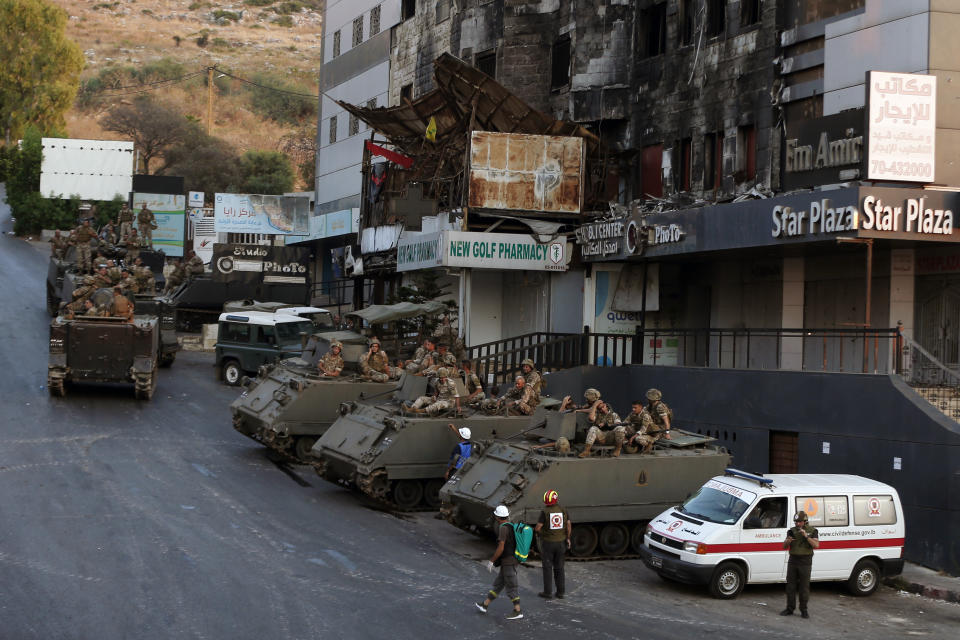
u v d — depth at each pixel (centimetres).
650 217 2558
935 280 2225
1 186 8462
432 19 4088
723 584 1614
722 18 2730
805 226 2066
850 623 1517
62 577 1421
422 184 3412
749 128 2622
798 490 1688
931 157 1983
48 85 8875
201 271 4391
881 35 2205
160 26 15212
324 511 1970
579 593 1575
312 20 16388
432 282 3183
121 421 2658
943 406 1934
